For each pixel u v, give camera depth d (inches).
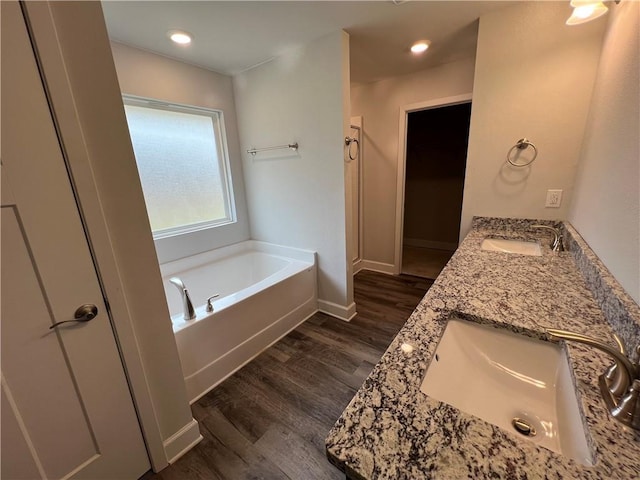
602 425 20.3
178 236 98.1
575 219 64.6
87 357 39.8
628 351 26.6
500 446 18.8
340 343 86.4
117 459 45.1
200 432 57.5
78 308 38.0
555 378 30.6
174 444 51.8
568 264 53.3
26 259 33.4
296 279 93.8
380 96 124.1
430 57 96.9
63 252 35.9
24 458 35.9
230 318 73.0
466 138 167.5
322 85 83.0
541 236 72.9
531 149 72.9
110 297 40.6
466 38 82.5
